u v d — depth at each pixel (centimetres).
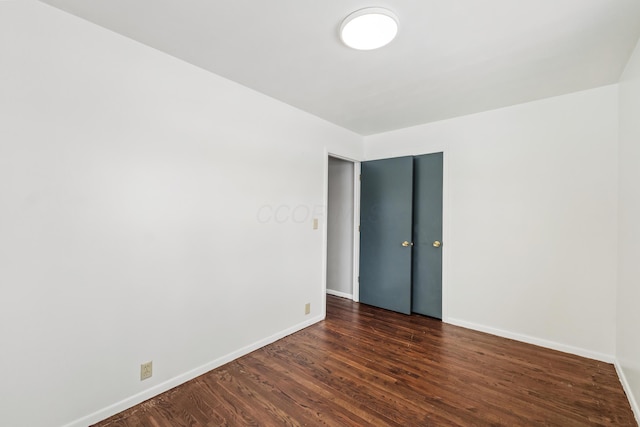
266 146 267
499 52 190
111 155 174
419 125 349
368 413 179
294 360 243
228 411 181
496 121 294
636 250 186
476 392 200
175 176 204
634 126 190
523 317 279
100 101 169
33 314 149
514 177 284
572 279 255
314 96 266
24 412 147
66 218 158
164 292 199
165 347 200
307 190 311
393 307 366
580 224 252
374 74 223
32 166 147
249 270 254
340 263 434
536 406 186
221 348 234
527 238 277
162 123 196
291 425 169
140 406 185
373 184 384
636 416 174
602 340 242
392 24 157
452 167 322
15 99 142
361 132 383
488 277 299
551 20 157
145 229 189
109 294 174
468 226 311
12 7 141
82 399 165
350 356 250
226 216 236
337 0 143
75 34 159
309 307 318
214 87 225
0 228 139
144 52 187
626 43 178
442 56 195
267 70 219
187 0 144
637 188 185
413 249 360
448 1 142
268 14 155
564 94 257
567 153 257
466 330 306
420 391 201
